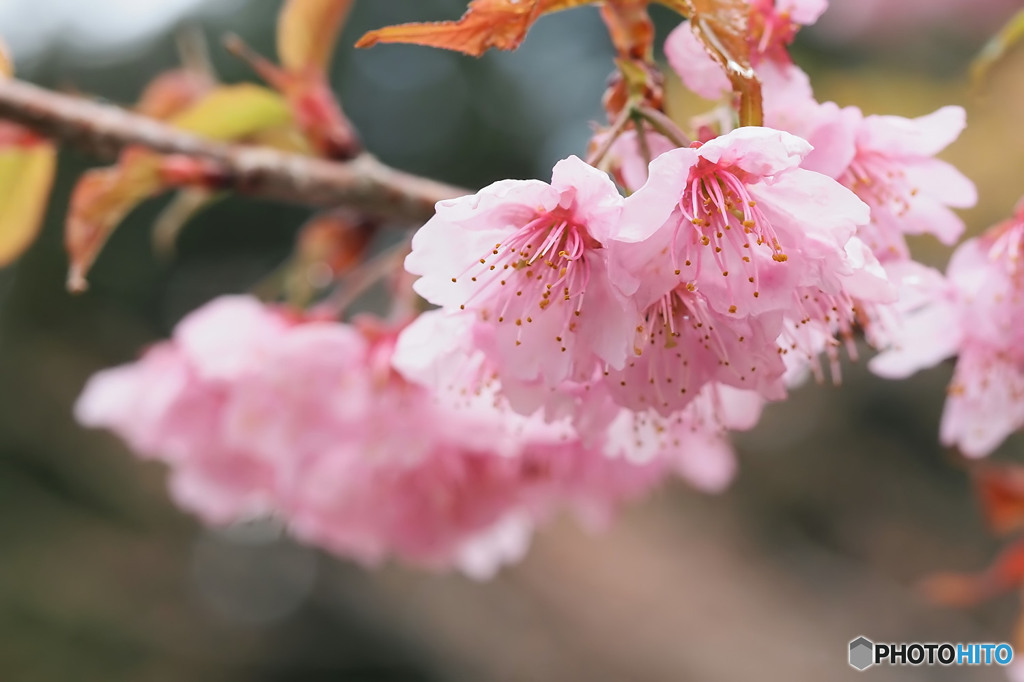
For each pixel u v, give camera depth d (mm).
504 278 295
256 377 351
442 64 1489
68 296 1352
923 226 302
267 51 1310
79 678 984
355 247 390
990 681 1113
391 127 1479
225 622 1123
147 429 379
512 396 300
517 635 1146
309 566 1201
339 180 354
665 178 277
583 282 291
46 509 1139
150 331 1408
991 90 740
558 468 361
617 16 299
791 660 1178
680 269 283
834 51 1062
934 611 1259
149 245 1378
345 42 1428
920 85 821
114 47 1375
